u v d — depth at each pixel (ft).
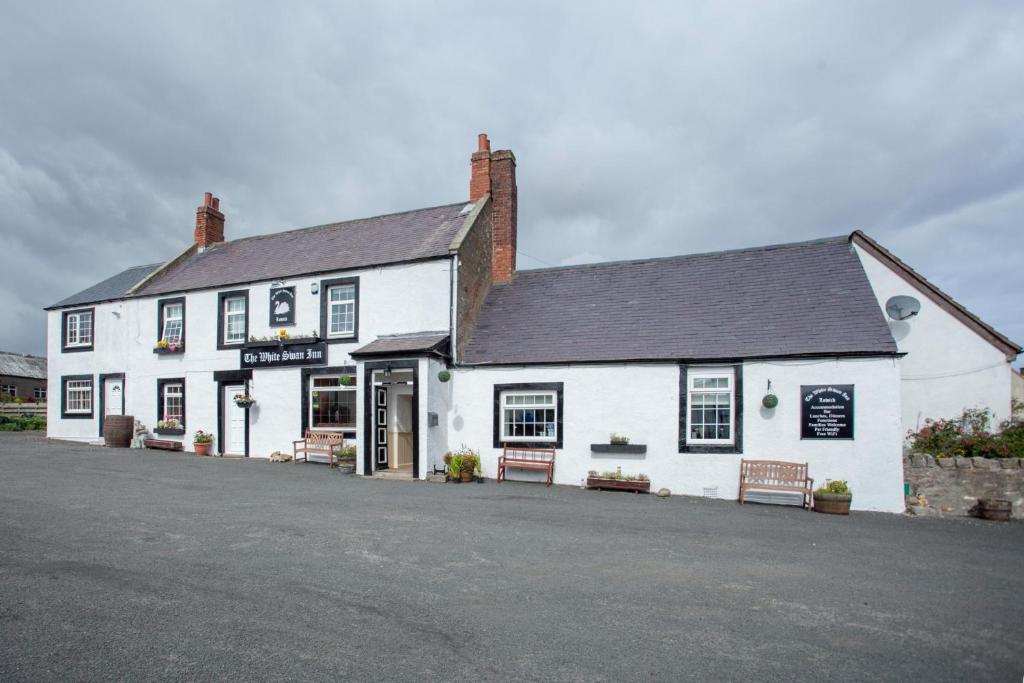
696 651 15.96
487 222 62.69
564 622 17.61
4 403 109.81
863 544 29.63
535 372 50.78
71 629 15.76
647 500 41.96
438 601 18.90
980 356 48.37
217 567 21.31
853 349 42.63
